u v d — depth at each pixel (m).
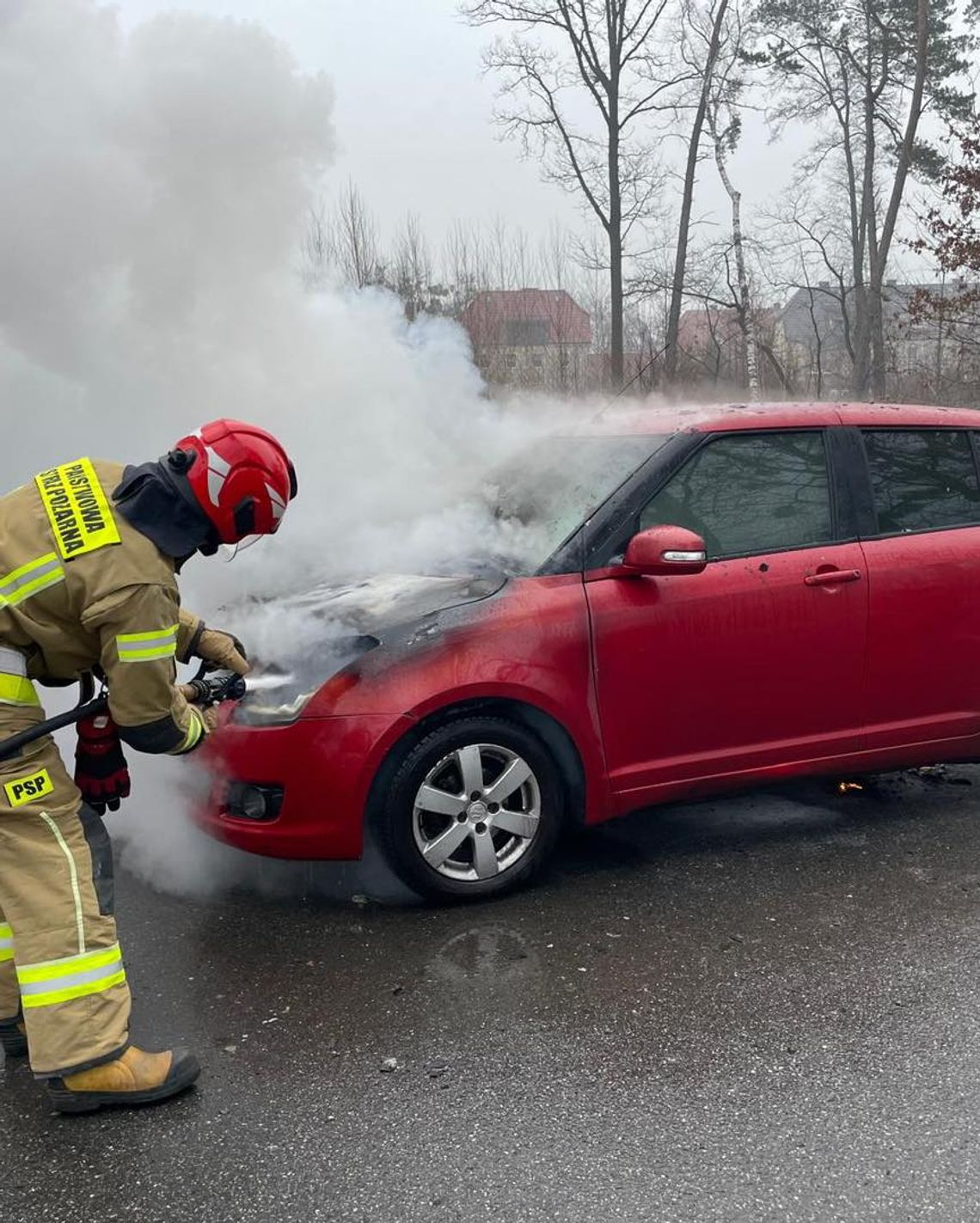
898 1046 2.75
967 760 4.32
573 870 3.88
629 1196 2.22
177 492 2.49
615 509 3.76
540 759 3.60
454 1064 2.70
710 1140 2.40
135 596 2.43
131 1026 2.90
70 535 2.46
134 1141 2.44
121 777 2.76
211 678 2.96
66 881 2.54
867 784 4.83
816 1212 2.17
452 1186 2.27
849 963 3.18
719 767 3.84
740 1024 2.86
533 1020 2.89
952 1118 2.46
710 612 3.73
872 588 3.97
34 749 2.57
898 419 4.27
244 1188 2.28
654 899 3.63
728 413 4.10
